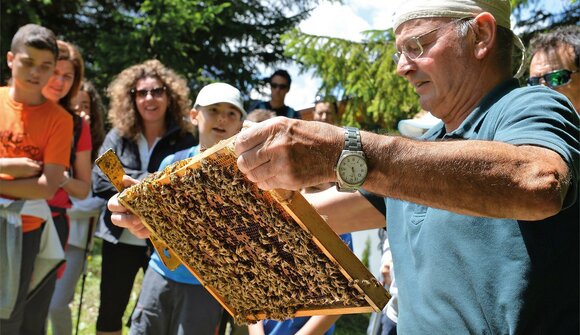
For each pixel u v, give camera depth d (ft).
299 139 5.22
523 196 5.17
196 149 15.31
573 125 6.05
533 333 6.41
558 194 5.20
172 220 6.84
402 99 28.99
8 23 40.42
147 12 42.52
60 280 18.62
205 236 6.68
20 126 14.51
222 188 5.75
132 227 7.63
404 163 5.24
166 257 7.85
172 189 6.38
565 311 6.47
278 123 5.26
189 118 18.28
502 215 5.30
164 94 17.62
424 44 7.29
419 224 7.23
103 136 19.85
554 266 6.42
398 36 7.56
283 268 6.32
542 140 5.56
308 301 6.63
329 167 5.26
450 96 7.32
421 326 6.96
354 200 8.12
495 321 6.44
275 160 5.20
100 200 18.85
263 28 48.83
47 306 15.38
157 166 17.56
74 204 18.58
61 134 14.83
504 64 7.29
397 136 5.41
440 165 5.22
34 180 14.33
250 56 49.03
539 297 6.38
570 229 6.51
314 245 5.79
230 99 15.06
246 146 5.28
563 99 6.31
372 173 5.29
